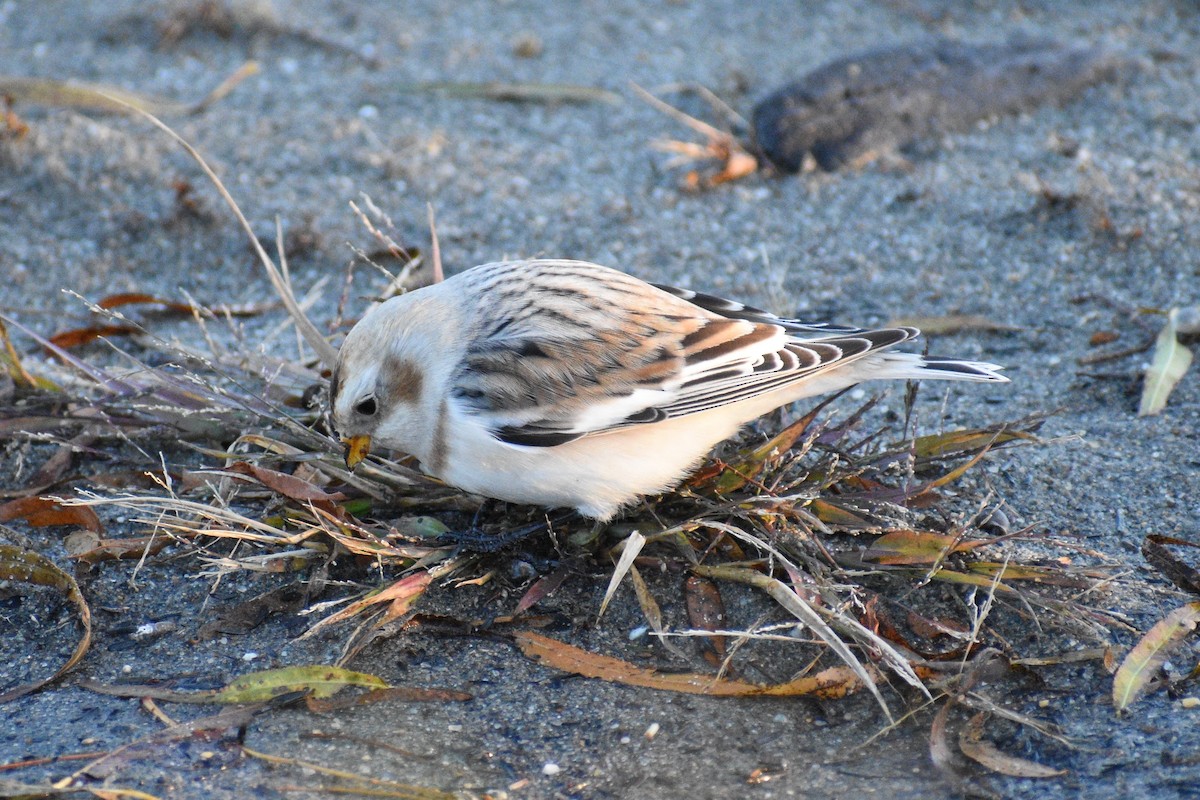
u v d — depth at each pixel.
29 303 12.72
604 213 14.07
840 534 9.22
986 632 8.47
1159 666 8.00
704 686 8.31
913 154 14.91
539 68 16.95
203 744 7.80
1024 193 13.99
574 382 8.64
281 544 9.28
